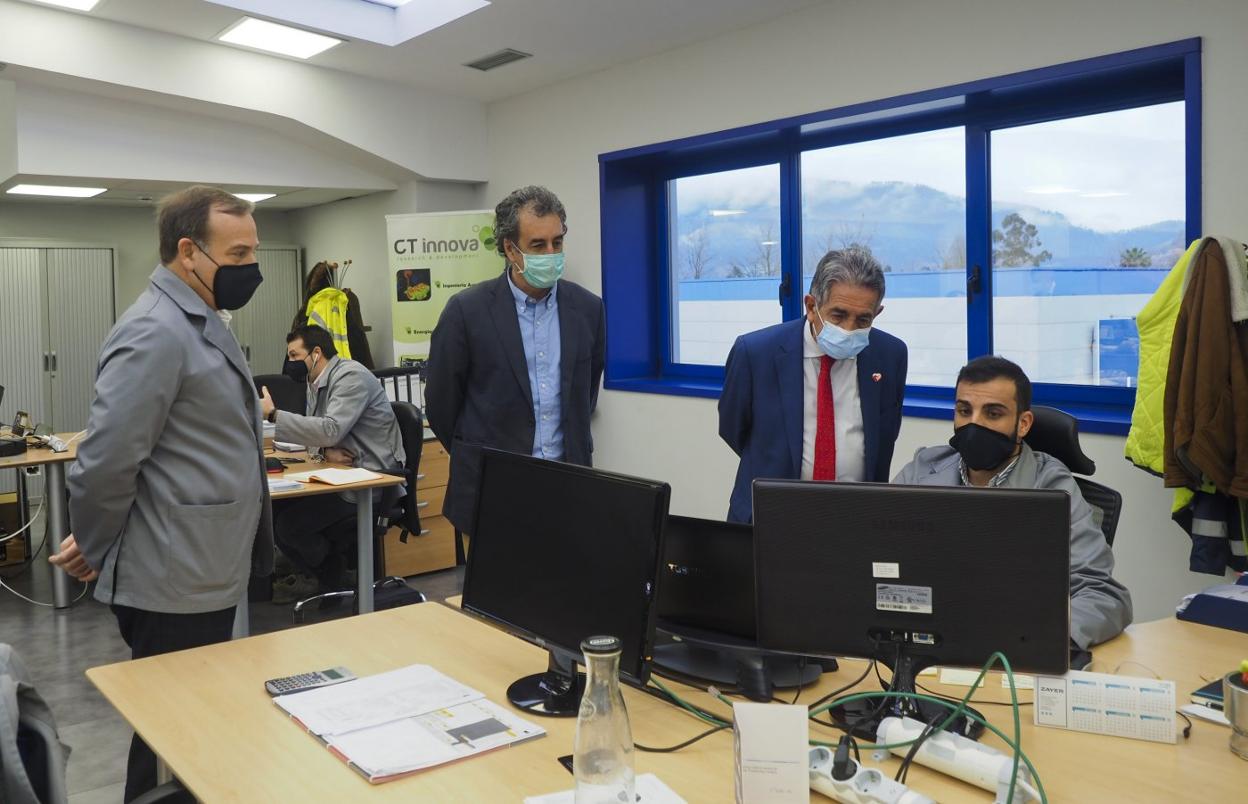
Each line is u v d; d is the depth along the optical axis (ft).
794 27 15.62
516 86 20.51
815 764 4.57
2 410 24.18
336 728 5.29
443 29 16.71
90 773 9.84
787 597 5.34
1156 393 10.53
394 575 17.19
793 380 7.88
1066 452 7.31
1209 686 5.67
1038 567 4.94
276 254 27.55
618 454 19.58
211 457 7.19
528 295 9.10
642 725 5.43
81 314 25.07
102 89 17.76
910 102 14.07
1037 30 12.61
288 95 19.20
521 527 5.88
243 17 16.51
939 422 14.25
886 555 5.13
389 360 23.68
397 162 20.85
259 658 6.58
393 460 14.99
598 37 16.99
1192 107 11.21
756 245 18.04
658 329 20.08
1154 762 4.83
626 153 18.66
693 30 16.56
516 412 9.00
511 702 5.70
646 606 5.01
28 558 18.86
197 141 19.80
